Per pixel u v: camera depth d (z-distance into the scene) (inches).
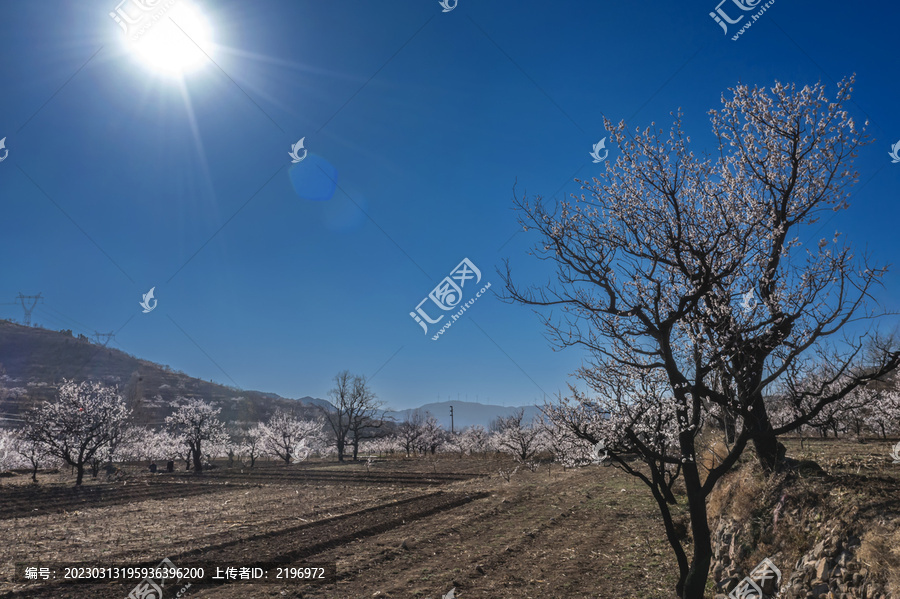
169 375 5339.6
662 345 310.0
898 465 430.9
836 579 279.9
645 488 888.9
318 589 399.5
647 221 333.7
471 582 409.7
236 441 3029.0
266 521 715.4
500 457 2169.0
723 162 391.2
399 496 994.1
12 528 706.2
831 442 991.0
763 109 414.9
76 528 695.7
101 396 1621.6
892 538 267.0
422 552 518.6
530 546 532.1
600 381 334.3
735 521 418.3
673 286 326.3
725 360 299.7
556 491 962.7
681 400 315.6
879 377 269.1
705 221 334.3
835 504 328.2
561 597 367.2
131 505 964.0
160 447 2559.1
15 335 5251.0
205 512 839.7
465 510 788.6
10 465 1937.7
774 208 378.9
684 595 313.9
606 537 560.4
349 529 631.2
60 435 1439.5
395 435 2967.5
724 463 308.3
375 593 382.6
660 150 332.5
